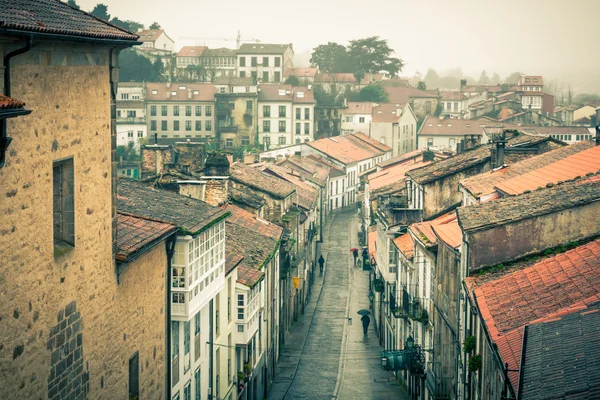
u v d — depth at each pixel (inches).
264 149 6067.9
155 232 984.3
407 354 1721.2
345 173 5378.9
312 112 6510.8
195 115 6309.1
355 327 2613.2
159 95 6279.5
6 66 644.7
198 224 1209.4
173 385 1164.5
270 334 2016.5
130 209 1183.6
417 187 2303.2
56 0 844.6
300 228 2864.2
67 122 758.5
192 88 6343.5
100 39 791.7
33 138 689.6
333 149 5565.9
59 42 729.0
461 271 1309.1
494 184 1752.0
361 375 2102.6
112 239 873.5
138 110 6225.4
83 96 795.4
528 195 1295.5
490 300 1033.5
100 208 841.5
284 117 6481.3
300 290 2780.5
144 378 981.2
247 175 2642.7
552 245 1183.6
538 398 585.3
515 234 1185.4
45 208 714.2
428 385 1610.5
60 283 746.8
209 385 1412.4
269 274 1993.1
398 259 2139.5
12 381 664.4
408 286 1957.4
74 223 776.9
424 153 3523.6
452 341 1441.9
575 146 1859.0
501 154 2127.2
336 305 2913.4
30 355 693.3
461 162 2255.2
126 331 916.6
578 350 658.2
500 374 857.5
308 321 2677.2
